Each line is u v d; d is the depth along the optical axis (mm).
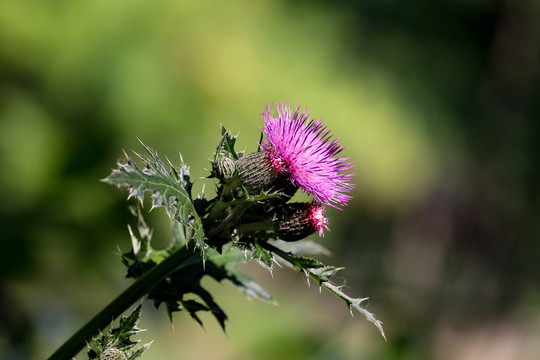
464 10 15133
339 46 11891
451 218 14172
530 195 14953
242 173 2926
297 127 3109
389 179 11859
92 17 9055
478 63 15484
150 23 9477
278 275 11711
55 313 8125
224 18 10281
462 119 14609
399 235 13070
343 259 12336
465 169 14562
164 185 2502
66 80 8906
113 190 8453
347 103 11281
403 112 12695
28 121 8570
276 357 10008
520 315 11070
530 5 15898
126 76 9172
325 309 10906
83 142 8789
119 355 2484
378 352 10188
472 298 11156
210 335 10188
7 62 8695
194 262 3033
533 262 11398
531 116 15859
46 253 8289
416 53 13922
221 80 9930
